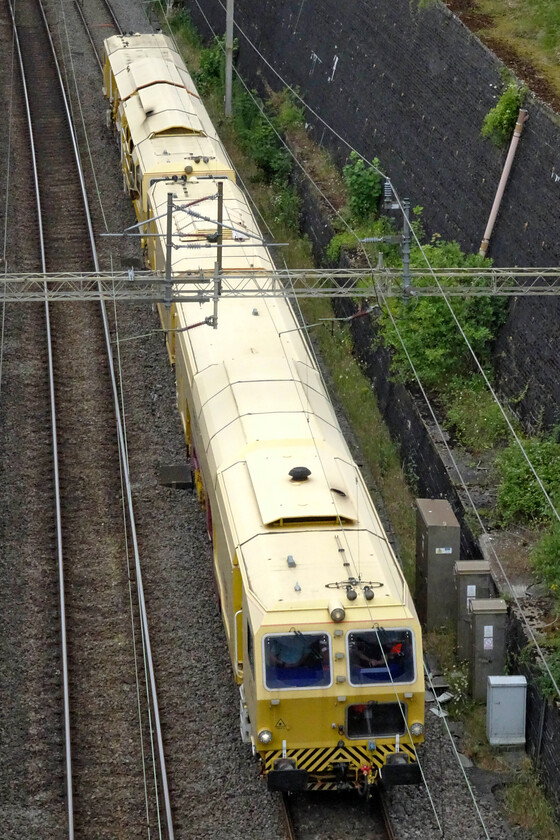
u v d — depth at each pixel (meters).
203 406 38.56
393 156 59.31
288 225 66.31
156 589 39.50
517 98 46.09
